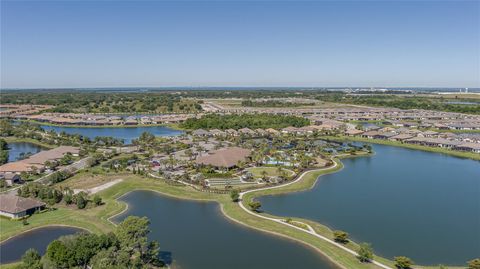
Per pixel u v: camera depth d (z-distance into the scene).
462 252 82.94
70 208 109.62
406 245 86.44
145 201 119.56
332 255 80.25
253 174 150.00
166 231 94.81
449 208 111.56
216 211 110.06
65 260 68.19
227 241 88.69
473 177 147.88
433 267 75.62
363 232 93.81
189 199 121.06
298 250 83.75
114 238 75.88
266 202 117.56
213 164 155.75
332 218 103.50
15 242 88.06
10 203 102.94
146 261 76.38
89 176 143.62
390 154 197.88
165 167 157.75
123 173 148.00
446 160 182.38
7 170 147.25
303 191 129.25
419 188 132.50
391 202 117.19
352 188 132.50
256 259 79.50
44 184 126.44
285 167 161.25
